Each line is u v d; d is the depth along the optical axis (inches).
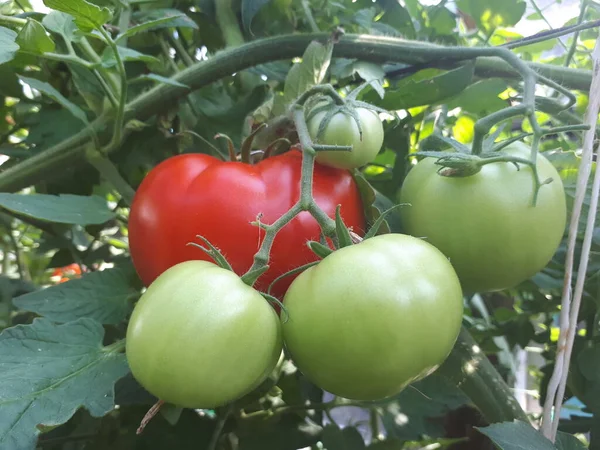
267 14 12.6
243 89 12.4
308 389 11.3
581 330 12.6
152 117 11.6
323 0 12.9
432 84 9.7
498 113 7.0
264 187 7.3
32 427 5.9
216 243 7.1
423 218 7.3
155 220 7.5
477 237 7.0
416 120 12.0
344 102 7.3
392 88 11.0
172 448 9.6
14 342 6.9
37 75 12.5
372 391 5.9
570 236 7.2
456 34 13.2
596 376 9.0
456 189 7.0
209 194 7.2
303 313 5.8
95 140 10.6
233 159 8.6
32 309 8.2
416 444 12.3
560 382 7.5
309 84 9.1
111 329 10.2
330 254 6.1
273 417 10.9
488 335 12.9
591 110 7.3
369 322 5.5
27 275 18.2
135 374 5.6
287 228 7.1
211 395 5.5
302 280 6.0
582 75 9.9
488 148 7.3
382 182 11.2
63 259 13.2
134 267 9.2
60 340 7.1
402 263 5.8
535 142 6.9
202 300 5.5
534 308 12.3
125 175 12.0
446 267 6.1
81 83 11.1
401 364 5.7
